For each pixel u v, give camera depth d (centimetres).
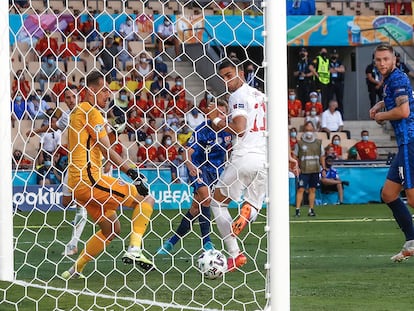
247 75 2461
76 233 2586
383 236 3319
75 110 2109
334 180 5325
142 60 4566
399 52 6500
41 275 2223
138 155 4284
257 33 4981
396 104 2322
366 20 6378
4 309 1709
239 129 2133
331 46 6606
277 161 1520
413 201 2338
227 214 2181
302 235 3375
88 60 4562
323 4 6806
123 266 2397
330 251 2784
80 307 1712
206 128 2536
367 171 5428
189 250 2797
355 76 6762
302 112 6172
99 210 2128
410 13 6688
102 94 2145
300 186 4484
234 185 2166
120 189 2109
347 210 4831
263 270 2288
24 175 4419
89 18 4575
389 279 2138
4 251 2005
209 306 1745
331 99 6312
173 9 5269
